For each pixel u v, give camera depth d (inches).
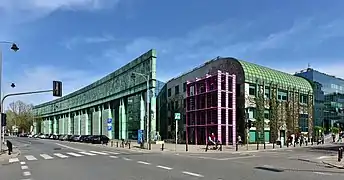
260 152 1457.9
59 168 760.3
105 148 1766.7
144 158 1047.0
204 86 2292.1
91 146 2021.4
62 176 611.8
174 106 2849.4
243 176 599.8
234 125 2196.1
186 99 2481.5
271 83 2470.5
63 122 4980.3
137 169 712.4
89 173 650.2
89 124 3922.2
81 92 4183.1
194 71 2667.3
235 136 2190.0
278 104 2501.2
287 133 2554.1
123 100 2974.9
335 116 3747.5
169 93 2967.5
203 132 2265.0
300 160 1008.2
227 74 2206.0
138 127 2664.9
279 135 2469.2
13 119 5605.3
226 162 905.5
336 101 3779.5
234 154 1306.6
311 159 1051.3
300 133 2598.4
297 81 2802.7
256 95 2330.2
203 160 971.9
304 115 2810.0
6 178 599.8
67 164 860.0
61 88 1311.5
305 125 2807.6
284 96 2630.4
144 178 568.7
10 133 5851.4
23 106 5856.3
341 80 3939.5
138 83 2598.4
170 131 2883.9
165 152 1427.2
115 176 597.6
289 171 699.4
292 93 2679.6
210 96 2214.6
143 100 2586.1
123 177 583.2
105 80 3363.7
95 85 3668.8
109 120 2080.5
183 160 965.2
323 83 3686.0
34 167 796.6
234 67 2348.7
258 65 2506.2
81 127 4175.7
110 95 3213.6
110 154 1267.2
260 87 2370.8
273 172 673.0
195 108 2353.6
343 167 798.5
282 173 658.8
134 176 594.9
